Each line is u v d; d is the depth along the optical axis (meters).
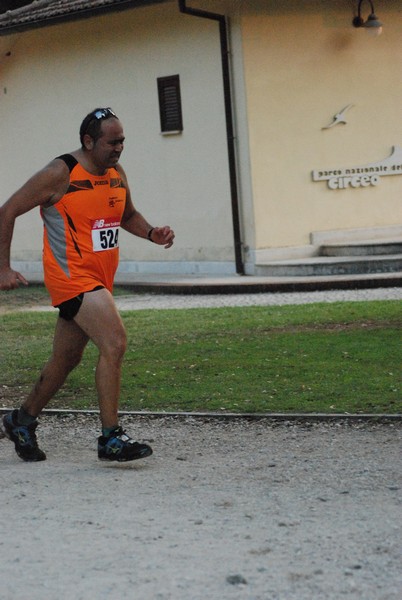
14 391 20.34
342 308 28.89
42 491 12.64
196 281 37.00
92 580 9.32
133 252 43.00
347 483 12.65
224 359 22.20
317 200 39.53
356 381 19.27
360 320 26.62
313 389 18.75
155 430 16.33
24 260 47.75
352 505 11.63
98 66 43.03
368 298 31.88
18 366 22.92
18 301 35.62
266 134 38.56
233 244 39.03
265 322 27.17
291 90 38.97
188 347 23.94
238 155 38.69
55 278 13.84
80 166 13.71
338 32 39.56
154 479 13.14
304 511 11.44
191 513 11.47
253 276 38.25
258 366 21.25
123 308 32.94
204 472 13.47
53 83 45.06
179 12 39.59
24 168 47.06
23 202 13.48
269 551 10.02
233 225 38.84
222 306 31.80
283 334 25.09
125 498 12.20
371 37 40.09
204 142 39.66
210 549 10.13
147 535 10.66
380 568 9.48
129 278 40.19
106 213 13.88
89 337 13.91
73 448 15.34
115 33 42.12
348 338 23.95
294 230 39.16
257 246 38.50
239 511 11.50
